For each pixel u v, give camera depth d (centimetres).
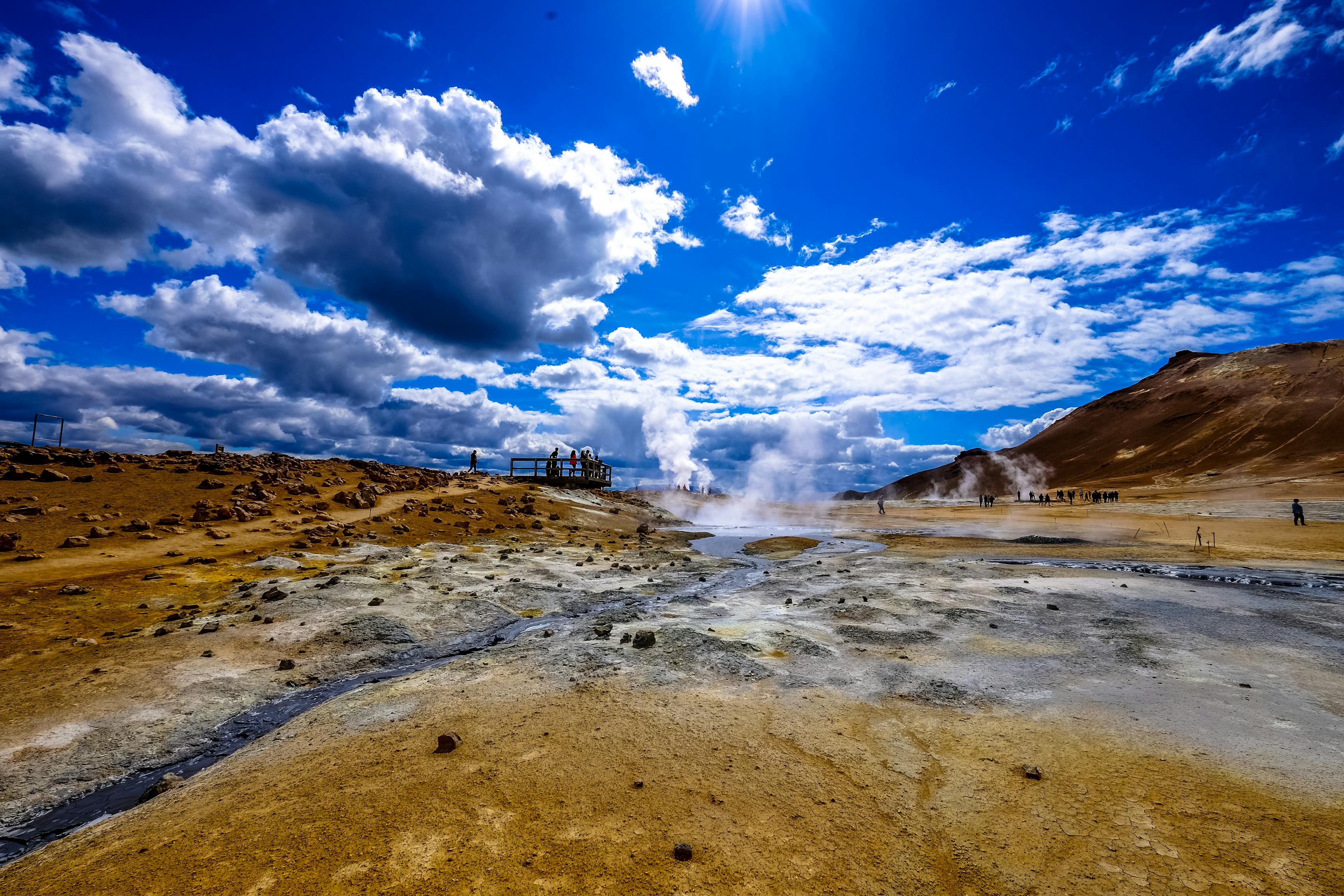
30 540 1567
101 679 864
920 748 647
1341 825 484
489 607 1403
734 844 470
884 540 3203
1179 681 846
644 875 430
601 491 4881
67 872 451
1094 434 15525
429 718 737
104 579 1346
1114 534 3083
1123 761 605
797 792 554
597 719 723
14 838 555
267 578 1475
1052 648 1023
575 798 538
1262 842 465
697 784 566
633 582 1752
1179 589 1533
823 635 1116
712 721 718
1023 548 2606
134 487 2202
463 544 2261
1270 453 9338
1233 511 4253
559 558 2098
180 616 1169
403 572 1653
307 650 1055
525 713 745
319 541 1922
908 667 922
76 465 2362
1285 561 2075
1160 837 476
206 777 624
